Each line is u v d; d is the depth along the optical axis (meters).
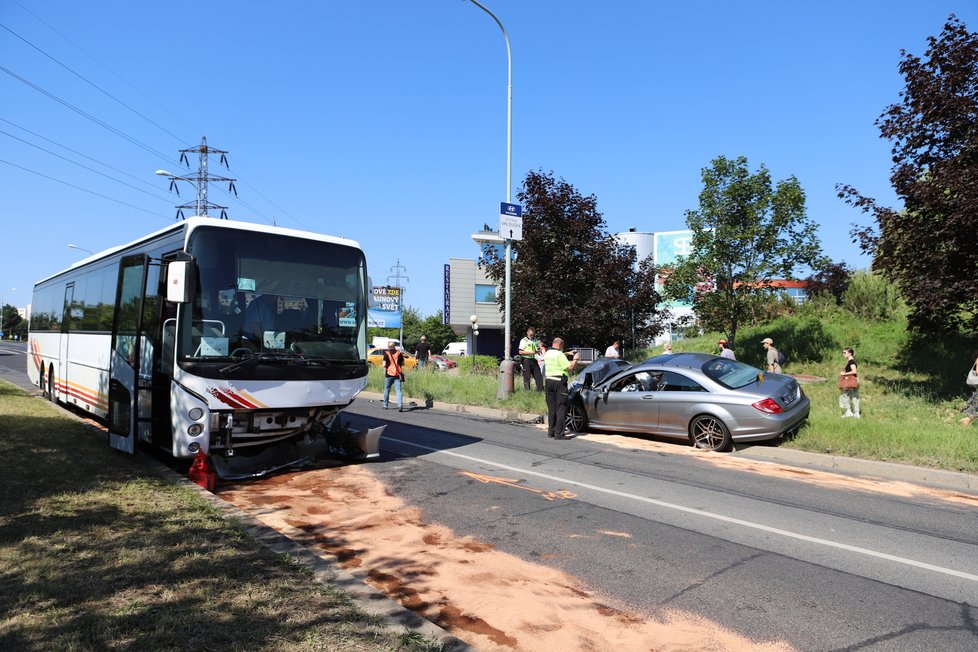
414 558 5.23
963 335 17.66
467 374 23.34
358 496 7.28
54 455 8.03
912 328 14.88
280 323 7.92
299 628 3.53
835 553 5.46
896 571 5.04
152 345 8.16
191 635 3.40
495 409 15.32
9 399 14.09
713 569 5.05
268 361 7.57
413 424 13.45
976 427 10.63
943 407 13.25
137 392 7.95
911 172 13.66
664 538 5.83
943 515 6.71
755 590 4.62
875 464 8.88
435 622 4.04
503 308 23.61
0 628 3.36
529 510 6.74
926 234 13.34
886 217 13.85
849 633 3.94
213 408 7.26
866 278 22.27
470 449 10.41
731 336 20.62
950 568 5.12
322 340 8.20
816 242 19.27
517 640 3.81
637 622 4.08
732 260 19.78
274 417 7.84
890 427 10.41
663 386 11.22
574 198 22.78
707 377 10.77
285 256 8.12
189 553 4.70
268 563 4.56
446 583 4.69
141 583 4.10
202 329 7.38
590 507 6.89
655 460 9.59
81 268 12.87
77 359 12.38
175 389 7.23
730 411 10.23
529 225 22.50
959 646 3.76
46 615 3.55
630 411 11.50
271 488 7.64
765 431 9.98
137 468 7.57
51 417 11.62
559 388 11.60
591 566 5.09
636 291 24.78
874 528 6.21
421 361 28.38
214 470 7.77
